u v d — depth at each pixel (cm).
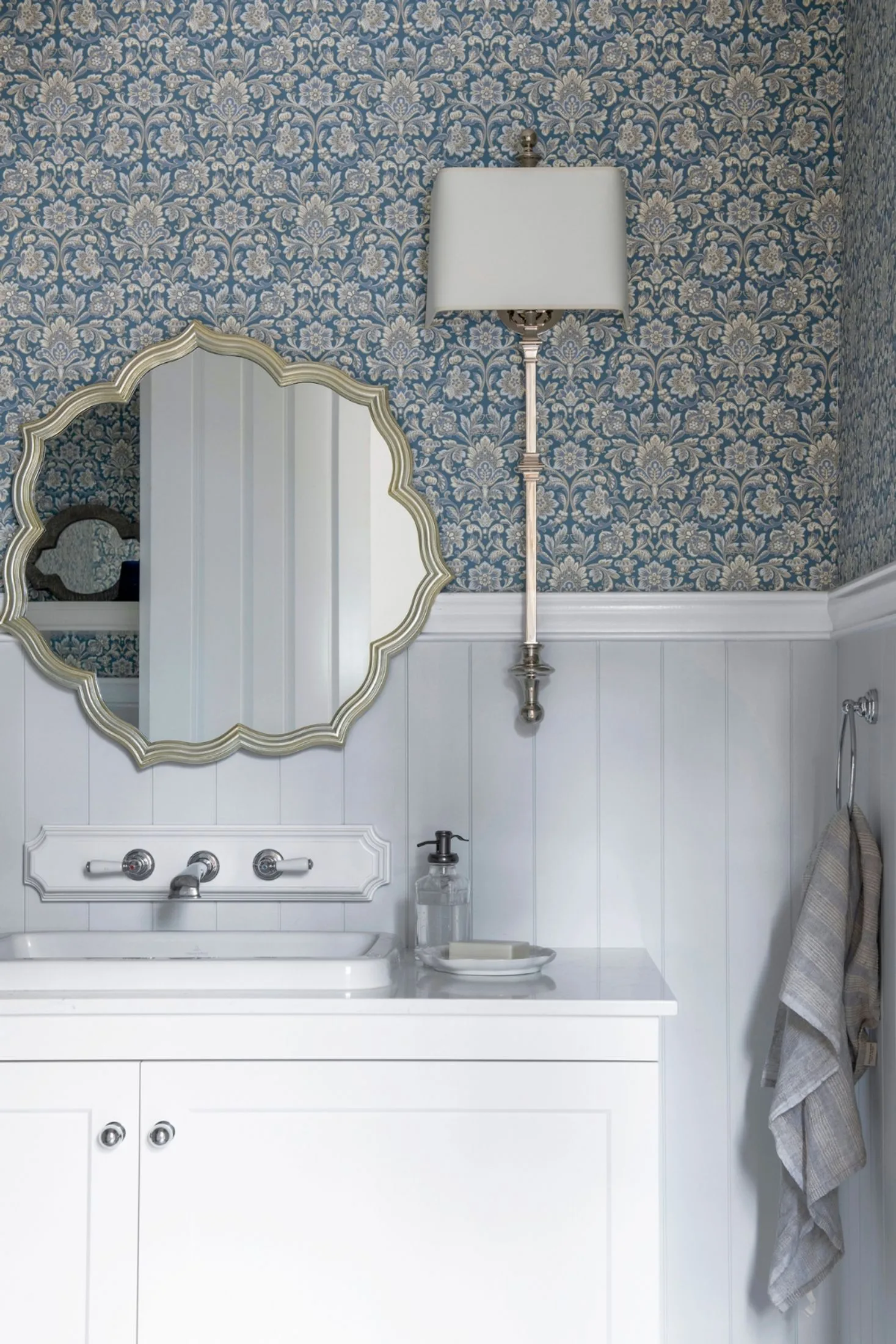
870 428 206
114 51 230
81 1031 177
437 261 213
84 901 226
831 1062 193
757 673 225
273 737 224
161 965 182
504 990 183
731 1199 223
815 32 228
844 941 198
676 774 225
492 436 228
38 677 227
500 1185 175
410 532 225
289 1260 175
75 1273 176
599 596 225
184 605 225
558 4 228
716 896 225
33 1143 177
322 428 226
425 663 226
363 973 182
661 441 228
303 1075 176
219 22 230
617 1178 174
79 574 226
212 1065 176
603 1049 175
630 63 228
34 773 227
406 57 229
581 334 228
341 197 229
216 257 230
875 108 206
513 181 213
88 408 227
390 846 225
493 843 225
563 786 225
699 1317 223
